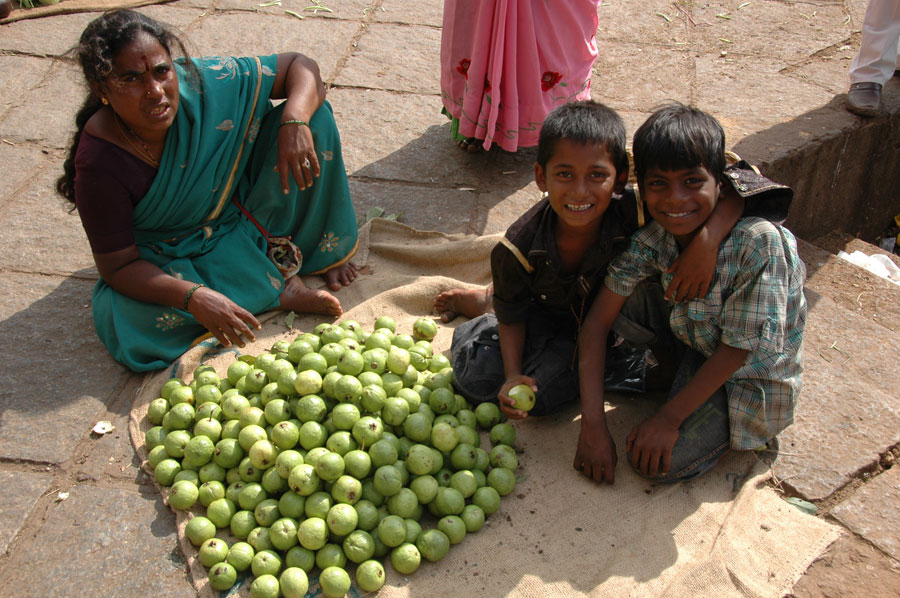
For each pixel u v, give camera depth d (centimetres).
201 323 308
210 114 314
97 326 324
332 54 570
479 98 432
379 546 240
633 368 309
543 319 304
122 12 277
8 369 316
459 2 421
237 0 640
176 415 277
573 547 246
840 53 581
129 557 245
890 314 377
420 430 264
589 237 261
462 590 233
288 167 321
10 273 369
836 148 484
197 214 330
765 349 245
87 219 300
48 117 488
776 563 238
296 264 362
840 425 289
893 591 232
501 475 261
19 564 244
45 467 277
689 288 245
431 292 358
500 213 421
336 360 288
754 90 534
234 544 244
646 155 230
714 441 264
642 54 580
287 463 248
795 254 257
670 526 252
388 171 454
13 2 630
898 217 585
